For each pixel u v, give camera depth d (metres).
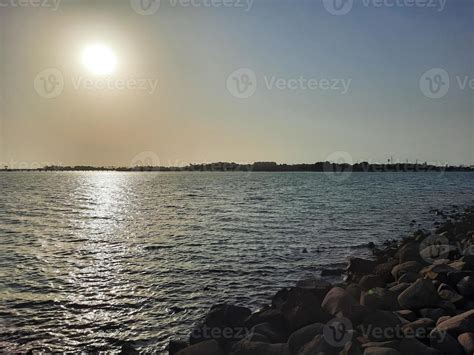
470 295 10.41
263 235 25.16
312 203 48.06
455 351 7.36
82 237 24.80
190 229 27.83
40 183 117.31
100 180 151.00
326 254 19.78
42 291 13.64
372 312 8.61
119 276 15.59
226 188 87.44
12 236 25.16
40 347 9.55
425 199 54.75
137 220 33.16
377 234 26.03
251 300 12.91
